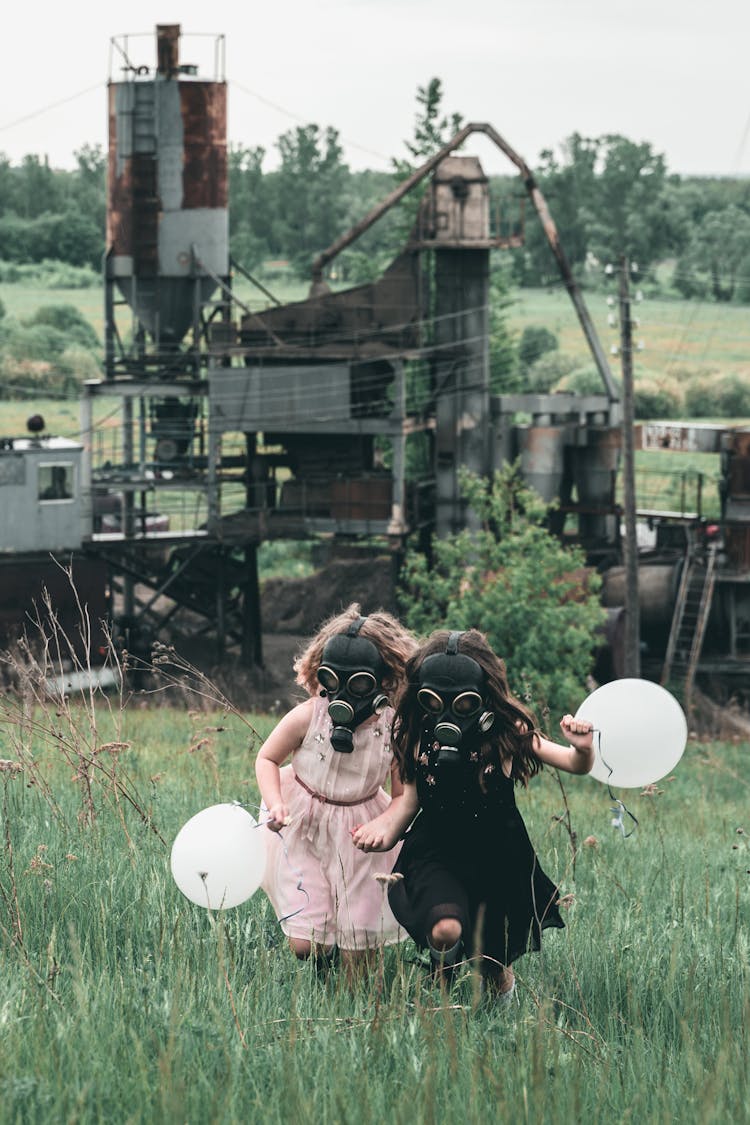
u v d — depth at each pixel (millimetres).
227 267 42844
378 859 5500
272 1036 4367
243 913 6203
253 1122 3584
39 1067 3809
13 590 35594
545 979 5367
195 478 41969
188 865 5258
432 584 35094
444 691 5023
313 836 5547
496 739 5145
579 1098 3814
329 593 53438
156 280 42219
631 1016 5109
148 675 37312
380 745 5492
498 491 35844
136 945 5520
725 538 44312
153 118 41750
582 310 47281
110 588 40438
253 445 43125
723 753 28562
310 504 42438
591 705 5352
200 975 4973
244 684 39875
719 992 5406
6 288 180000
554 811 12219
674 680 42562
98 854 6535
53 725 7730
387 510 41094
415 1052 4207
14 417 108562
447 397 45031
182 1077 3684
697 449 44719
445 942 4926
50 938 5234
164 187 42031
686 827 12906
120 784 7176
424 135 65500
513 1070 4094
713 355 150250
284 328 41938
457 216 43812
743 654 44812
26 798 7684
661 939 6254
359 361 41219
